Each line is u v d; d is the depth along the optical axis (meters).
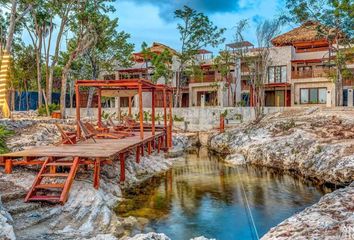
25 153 11.12
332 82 36.50
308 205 11.72
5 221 7.21
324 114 24.33
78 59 39.91
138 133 21.36
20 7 29.81
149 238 7.06
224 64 41.31
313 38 42.25
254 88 33.09
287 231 6.90
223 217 10.42
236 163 20.36
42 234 7.68
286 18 39.69
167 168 18.80
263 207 11.52
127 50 41.25
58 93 49.00
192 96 43.47
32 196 9.23
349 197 8.84
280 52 41.28
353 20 29.88
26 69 43.12
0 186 9.63
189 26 41.03
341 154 15.66
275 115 28.78
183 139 28.88
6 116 20.20
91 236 7.91
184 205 11.60
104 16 32.75
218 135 28.08
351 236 6.09
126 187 13.62
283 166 18.42
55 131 20.34
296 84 39.97
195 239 7.66
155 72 41.47
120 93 21.31
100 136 17.44
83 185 10.52
